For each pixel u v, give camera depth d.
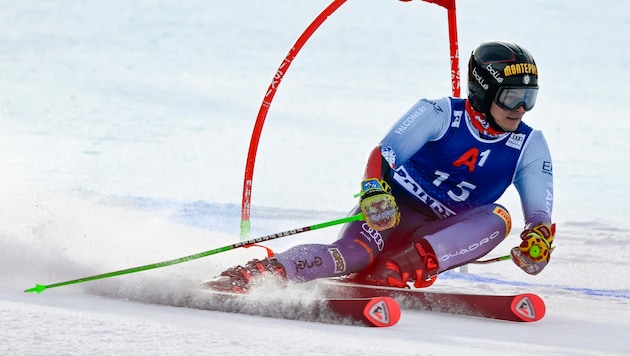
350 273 17.03
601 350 12.64
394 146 16.91
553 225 17.41
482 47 17.20
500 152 17.77
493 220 17.53
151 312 12.88
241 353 9.64
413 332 13.01
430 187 18.12
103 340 9.83
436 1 20.78
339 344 10.86
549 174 17.95
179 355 9.34
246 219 19.08
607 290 21.20
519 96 16.83
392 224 16.00
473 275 23.02
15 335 9.76
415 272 17.11
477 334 13.45
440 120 17.53
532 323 15.22
